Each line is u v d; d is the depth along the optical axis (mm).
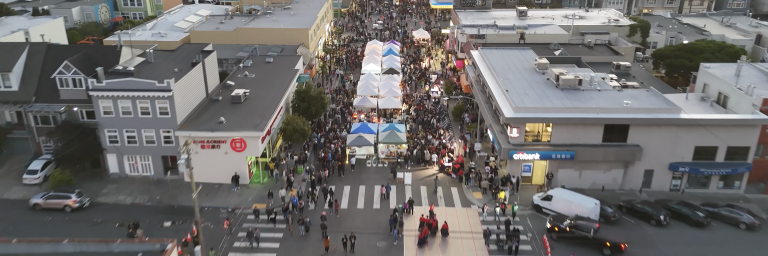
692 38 76938
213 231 35844
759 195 41375
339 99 62125
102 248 22000
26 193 40156
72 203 37438
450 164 45500
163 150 42344
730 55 61625
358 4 139500
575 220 34812
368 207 39750
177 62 47000
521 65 53938
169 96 40125
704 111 42969
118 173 43438
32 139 45719
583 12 89812
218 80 51906
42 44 48031
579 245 34625
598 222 35000
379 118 57406
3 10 79812
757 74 47938
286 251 33812
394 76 65000
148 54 46625
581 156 39812
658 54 64500
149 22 82438
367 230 36531
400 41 96312
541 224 37312
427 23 112812
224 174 42531
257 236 33844
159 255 21766
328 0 101312
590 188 42219
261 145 41562
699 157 40906
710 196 41344
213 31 71438
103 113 41188
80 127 43000
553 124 40000
